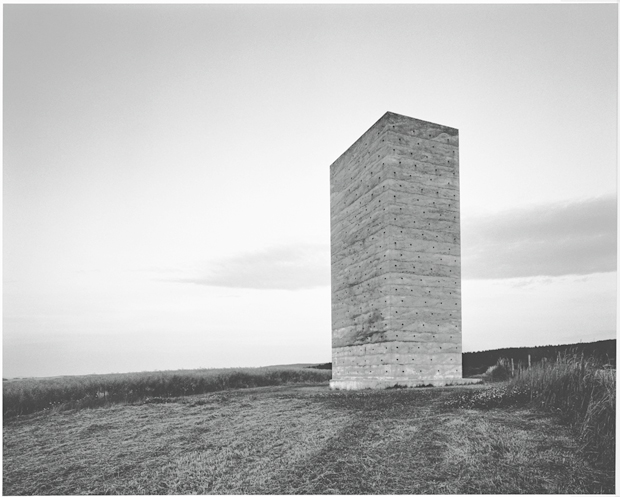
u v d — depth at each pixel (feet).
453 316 101.04
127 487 55.01
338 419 69.51
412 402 74.59
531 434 55.11
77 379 138.21
